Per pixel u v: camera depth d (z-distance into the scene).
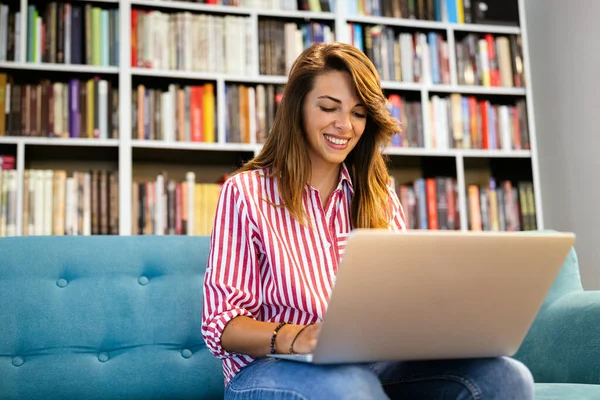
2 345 1.63
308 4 3.64
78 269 1.73
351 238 0.96
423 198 3.67
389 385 1.28
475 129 3.79
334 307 1.00
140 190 3.30
